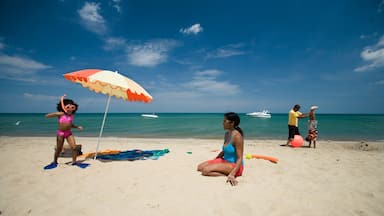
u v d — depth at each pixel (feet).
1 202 9.74
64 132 15.48
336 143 32.89
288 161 18.71
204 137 43.57
